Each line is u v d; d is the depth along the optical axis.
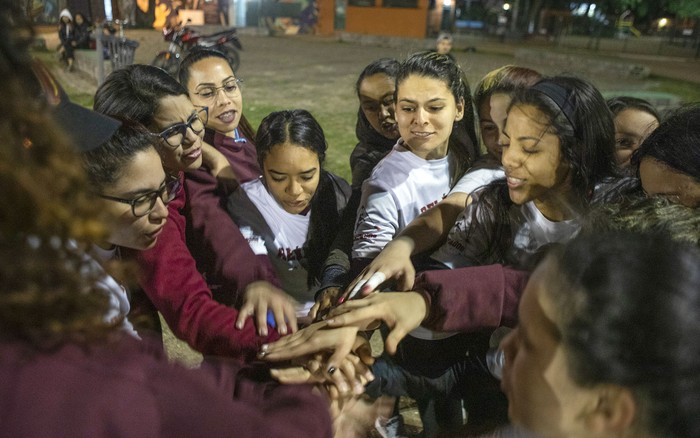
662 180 1.37
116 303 1.02
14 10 0.69
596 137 1.50
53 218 0.63
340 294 1.65
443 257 1.68
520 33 22.53
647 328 0.71
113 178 1.24
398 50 17.95
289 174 1.79
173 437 0.68
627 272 0.75
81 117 1.23
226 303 1.65
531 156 1.47
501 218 1.62
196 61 2.23
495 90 1.88
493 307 1.38
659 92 10.91
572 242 0.85
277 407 0.91
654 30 25.56
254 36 20.80
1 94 0.64
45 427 0.58
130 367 0.67
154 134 1.64
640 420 0.74
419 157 1.94
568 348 0.76
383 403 1.62
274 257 1.88
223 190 1.94
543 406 0.83
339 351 1.28
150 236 1.37
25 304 0.61
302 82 11.20
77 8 17.16
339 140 6.91
